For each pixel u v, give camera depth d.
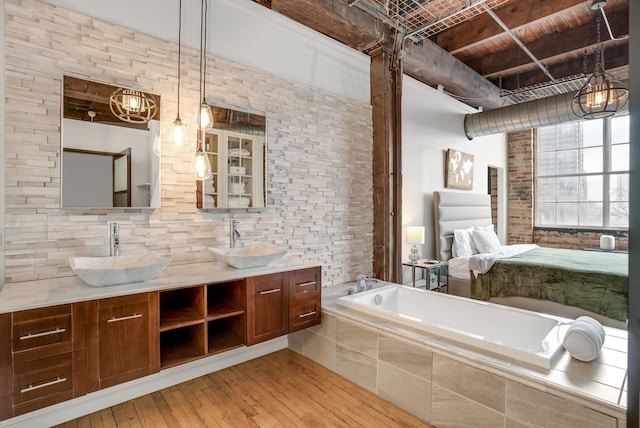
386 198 3.84
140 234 2.32
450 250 4.87
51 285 1.84
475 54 5.19
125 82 2.25
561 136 6.28
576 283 3.38
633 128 1.05
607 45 4.61
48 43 1.98
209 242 2.63
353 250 3.73
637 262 1.07
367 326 2.28
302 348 2.83
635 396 1.11
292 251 3.15
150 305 1.84
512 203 6.77
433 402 1.92
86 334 1.64
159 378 2.27
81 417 1.96
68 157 2.04
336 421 1.95
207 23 2.63
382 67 3.86
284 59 3.13
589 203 5.96
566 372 1.61
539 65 4.62
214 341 2.27
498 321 2.49
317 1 3.01
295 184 3.18
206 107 2.28
